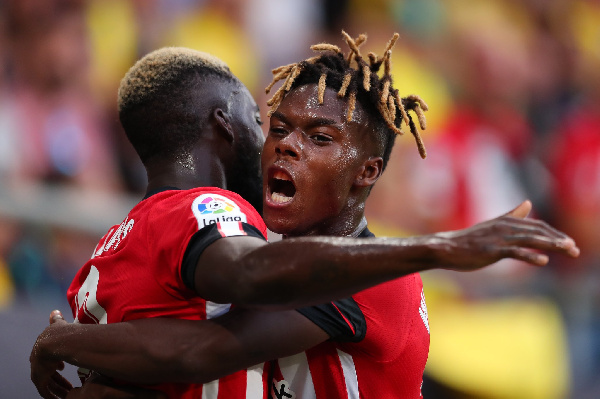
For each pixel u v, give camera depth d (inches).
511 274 717.3
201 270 256.2
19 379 515.8
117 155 787.4
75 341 288.5
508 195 869.2
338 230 307.6
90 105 789.9
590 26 1068.5
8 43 791.1
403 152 813.9
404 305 306.5
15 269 628.1
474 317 664.4
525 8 1016.2
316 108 294.7
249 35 876.6
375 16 920.9
